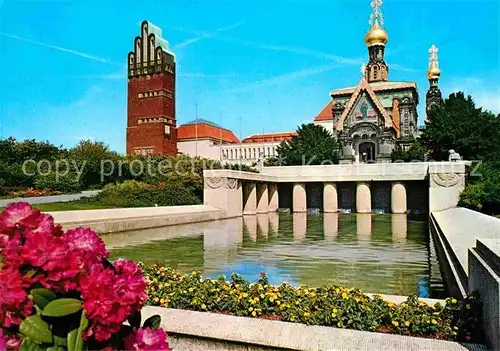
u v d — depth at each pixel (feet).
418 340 17.07
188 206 116.78
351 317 18.58
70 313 9.20
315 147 214.48
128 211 91.25
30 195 138.82
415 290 39.42
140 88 247.70
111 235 78.69
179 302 21.48
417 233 90.63
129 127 249.55
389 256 59.26
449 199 120.06
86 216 80.07
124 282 9.80
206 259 56.95
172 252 63.05
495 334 15.38
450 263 37.24
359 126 226.99
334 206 161.99
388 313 18.85
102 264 10.38
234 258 57.77
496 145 158.71
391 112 248.32
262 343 17.87
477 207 104.63
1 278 9.20
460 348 16.42
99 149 165.89
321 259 56.80
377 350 16.63
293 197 167.22
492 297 15.85
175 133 255.70
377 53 272.51
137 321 10.70
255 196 152.05
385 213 158.61
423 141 183.11
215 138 295.69
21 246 9.82
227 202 128.47
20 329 9.12
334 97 260.01
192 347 18.85
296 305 19.97
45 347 9.30
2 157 156.87
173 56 255.91
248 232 91.97
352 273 47.29
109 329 9.33
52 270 9.38
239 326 18.60
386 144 221.46
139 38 248.73
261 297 20.67
